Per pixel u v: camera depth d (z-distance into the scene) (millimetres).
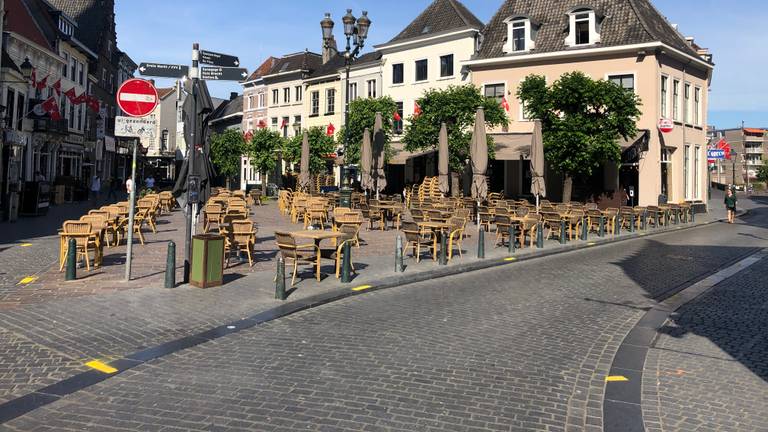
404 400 4613
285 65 50250
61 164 35219
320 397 4641
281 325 6992
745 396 4852
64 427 4035
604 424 4258
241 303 7926
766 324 7293
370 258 12516
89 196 35156
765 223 25359
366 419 4227
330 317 7445
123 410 4352
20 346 5828
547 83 30391
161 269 10391
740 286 9930
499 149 28953
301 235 9414
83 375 5074
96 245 10289
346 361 5582
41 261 10977
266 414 4293
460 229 13008
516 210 19406
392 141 37656
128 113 8641
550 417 4363
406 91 38156
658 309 8102
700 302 8617
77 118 37719
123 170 50906
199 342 6160
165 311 7387
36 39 30547
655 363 5727
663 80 28781
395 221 20625
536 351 6055
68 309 7344
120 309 7414
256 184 48812
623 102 23062
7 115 25891
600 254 14414
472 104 26812
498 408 4508
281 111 50312
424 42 36844
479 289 9562
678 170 29812
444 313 7730
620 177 29109
